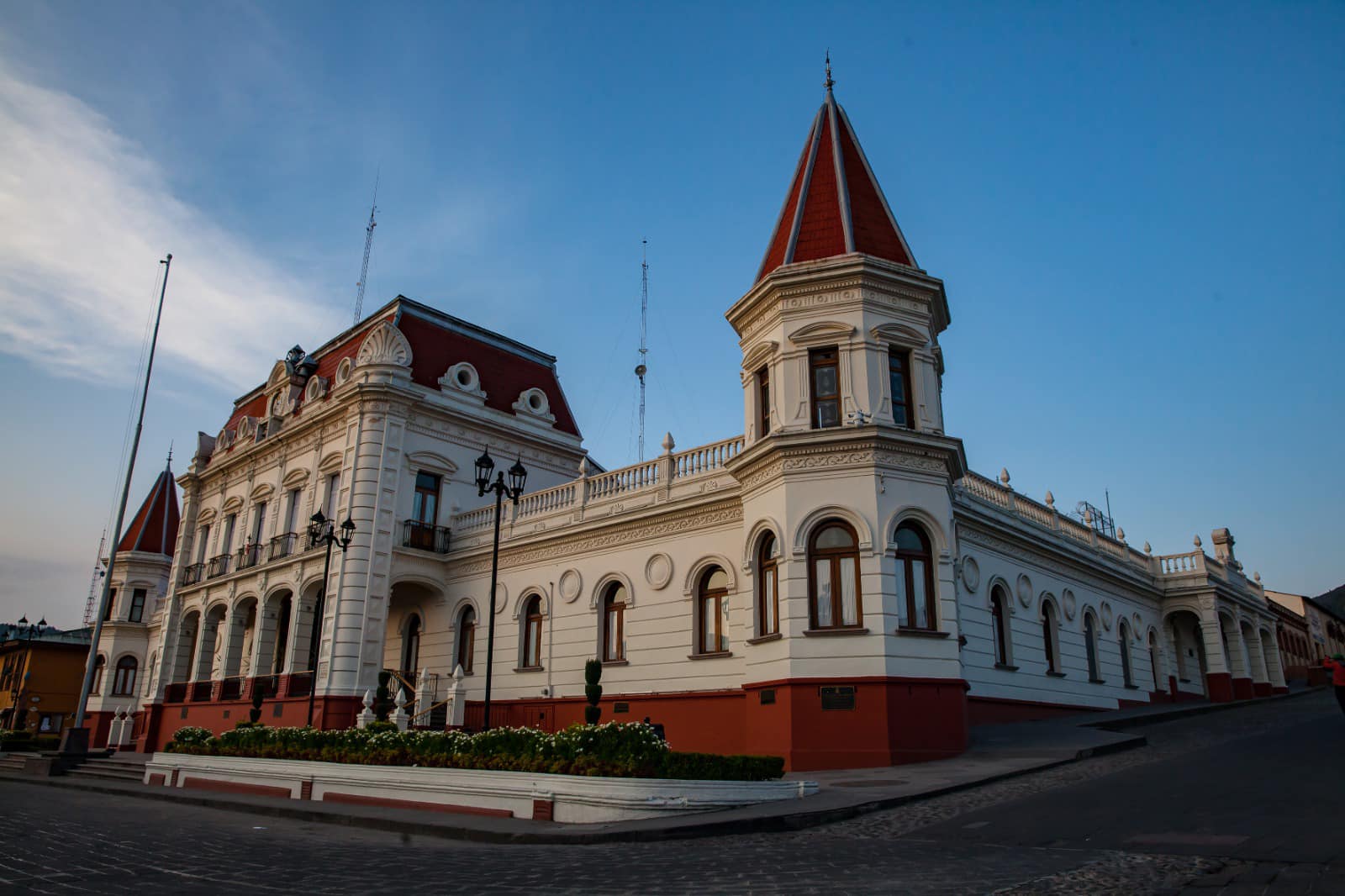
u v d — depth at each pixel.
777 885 8.05
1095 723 23.23
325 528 33.00
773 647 20.59
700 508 24.64
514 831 12.31
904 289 22.03
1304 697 35.91
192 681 38.72
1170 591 39.06
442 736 16.83
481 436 36.16
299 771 18.80
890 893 7.50
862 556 19.92
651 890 8.04
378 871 9.52
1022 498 29.55
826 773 17.50
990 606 25.70
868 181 23.88
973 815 11.70
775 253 23.55
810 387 21.56
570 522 28.78
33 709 57.25
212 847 11.59
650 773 13.48
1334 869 7.52
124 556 53.41
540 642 28.75
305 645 33.38
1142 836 9.53
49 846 11.55
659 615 25.20
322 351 40.31
